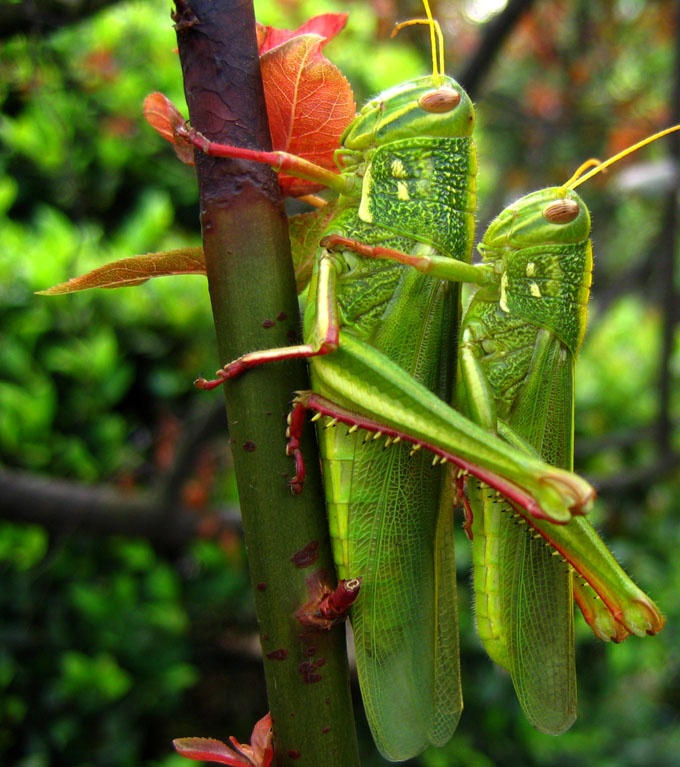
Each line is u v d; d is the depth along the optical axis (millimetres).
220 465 338
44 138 306
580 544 116
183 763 285
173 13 103
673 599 380
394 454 117
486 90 507
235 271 104
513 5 249
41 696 301
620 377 405
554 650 123
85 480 314
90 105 317
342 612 103
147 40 319
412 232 118
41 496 286
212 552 318
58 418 319
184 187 371
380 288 117
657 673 435
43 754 291
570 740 349
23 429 303
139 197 363
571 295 123
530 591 122
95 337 321
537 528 118
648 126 493
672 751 376
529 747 339
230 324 105
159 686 307
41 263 295
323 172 110
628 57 545
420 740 118
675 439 399
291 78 110
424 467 119
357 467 114
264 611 105
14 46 259
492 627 121
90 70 297
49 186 336
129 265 109
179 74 331
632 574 367
